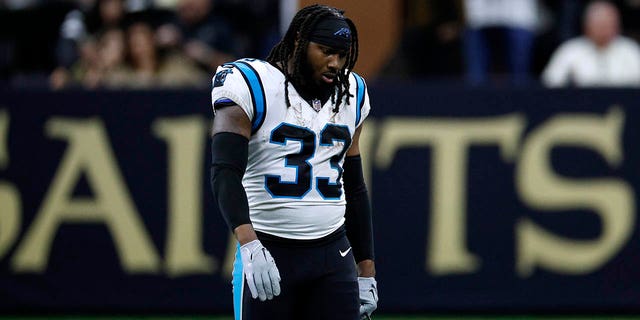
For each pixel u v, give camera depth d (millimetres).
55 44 39125
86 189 27625
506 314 27500
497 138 27438
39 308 27672
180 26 33562
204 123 27562
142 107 27609
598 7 32594
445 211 27391
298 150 14719
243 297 14852
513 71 34656
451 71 34438
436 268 27359
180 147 27562
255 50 37812
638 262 27250
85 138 27656
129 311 27734
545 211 27359
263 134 14594
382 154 27438
